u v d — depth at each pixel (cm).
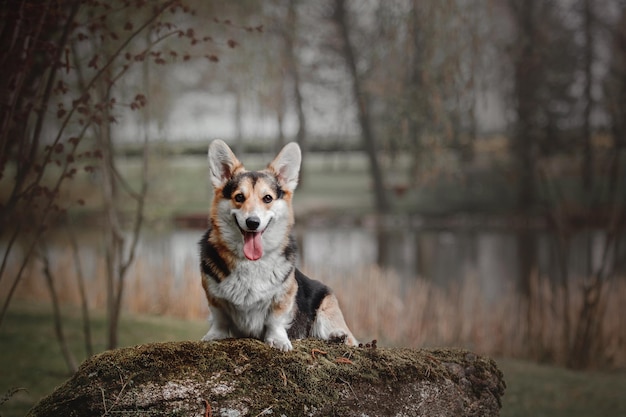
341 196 2938
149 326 928
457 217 2445
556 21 2062
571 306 973
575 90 1902
